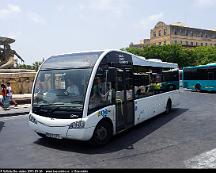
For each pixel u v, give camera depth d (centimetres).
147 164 616
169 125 1093
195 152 709
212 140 835
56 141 835
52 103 759
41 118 760
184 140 839
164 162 630
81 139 712
